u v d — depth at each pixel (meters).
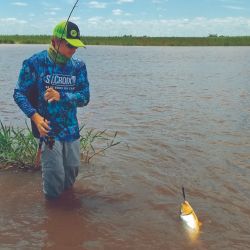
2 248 3.60
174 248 3.66
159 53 38.34
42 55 4.32
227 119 8.65
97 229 3.99
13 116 8.75
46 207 4.46
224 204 4.56
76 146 4.56
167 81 15.41
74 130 4.50
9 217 4.21
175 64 24.19
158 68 21.30
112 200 4.66
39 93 4.34
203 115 9.05
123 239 3.80
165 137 7.17
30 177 5.31
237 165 5.78
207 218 4.23
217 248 3.67
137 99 11.10
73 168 4.64
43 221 4.14
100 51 41.25
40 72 4.30
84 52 38.47
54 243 3.72
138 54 35.72
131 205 4.54
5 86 12.83
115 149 6.46
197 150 6.43
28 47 44.47
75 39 4.22
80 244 3.71
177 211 4.39
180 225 4.08
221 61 27.16
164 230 3.98
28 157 5.74
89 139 6.86
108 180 5.22
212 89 13.23
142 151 6.38
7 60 23.30
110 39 64.31
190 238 3.83
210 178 5.31
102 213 4.34
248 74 18.30
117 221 4.16
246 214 4.33
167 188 4.99
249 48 55.38
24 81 4.31
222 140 7.01
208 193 4.86
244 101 10.88
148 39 63.91
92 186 5.03
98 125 8.08
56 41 4.24
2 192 4.83
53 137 4.35
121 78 16.27
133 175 5.39
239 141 6.95
